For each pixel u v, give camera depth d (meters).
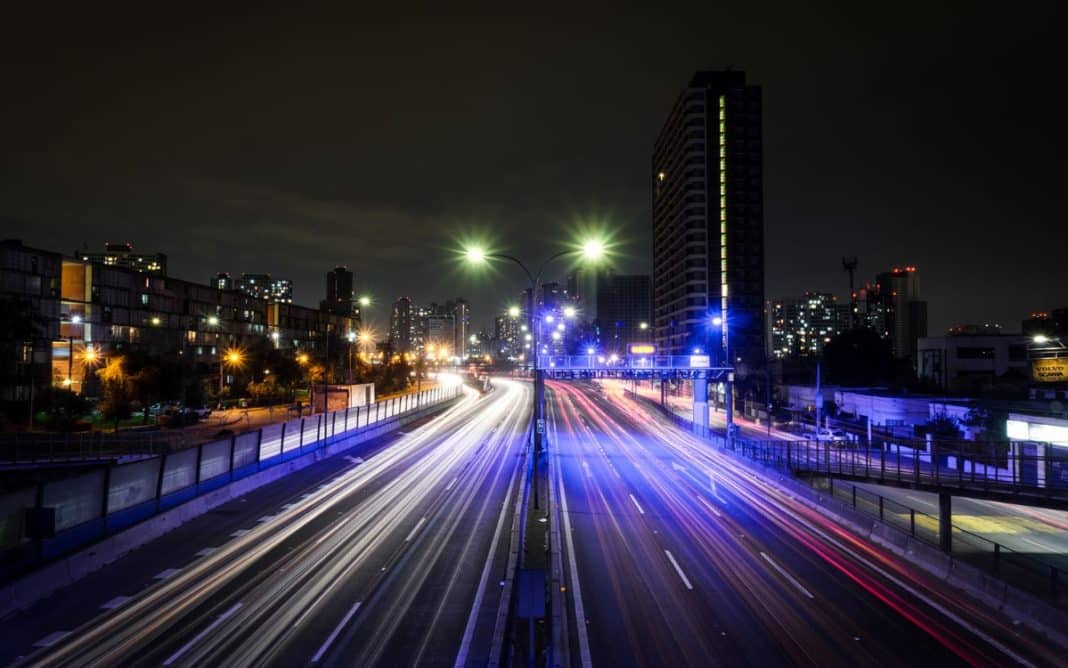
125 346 85.25
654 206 154.75
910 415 60.94
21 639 15.38
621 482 39.16
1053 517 35.06
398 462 45.28
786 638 16.20
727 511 31.02
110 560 21.67
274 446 38.84
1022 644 16.00
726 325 120.69
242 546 23.66
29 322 64.31
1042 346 65.06
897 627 17.00
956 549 28.44
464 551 23.27
